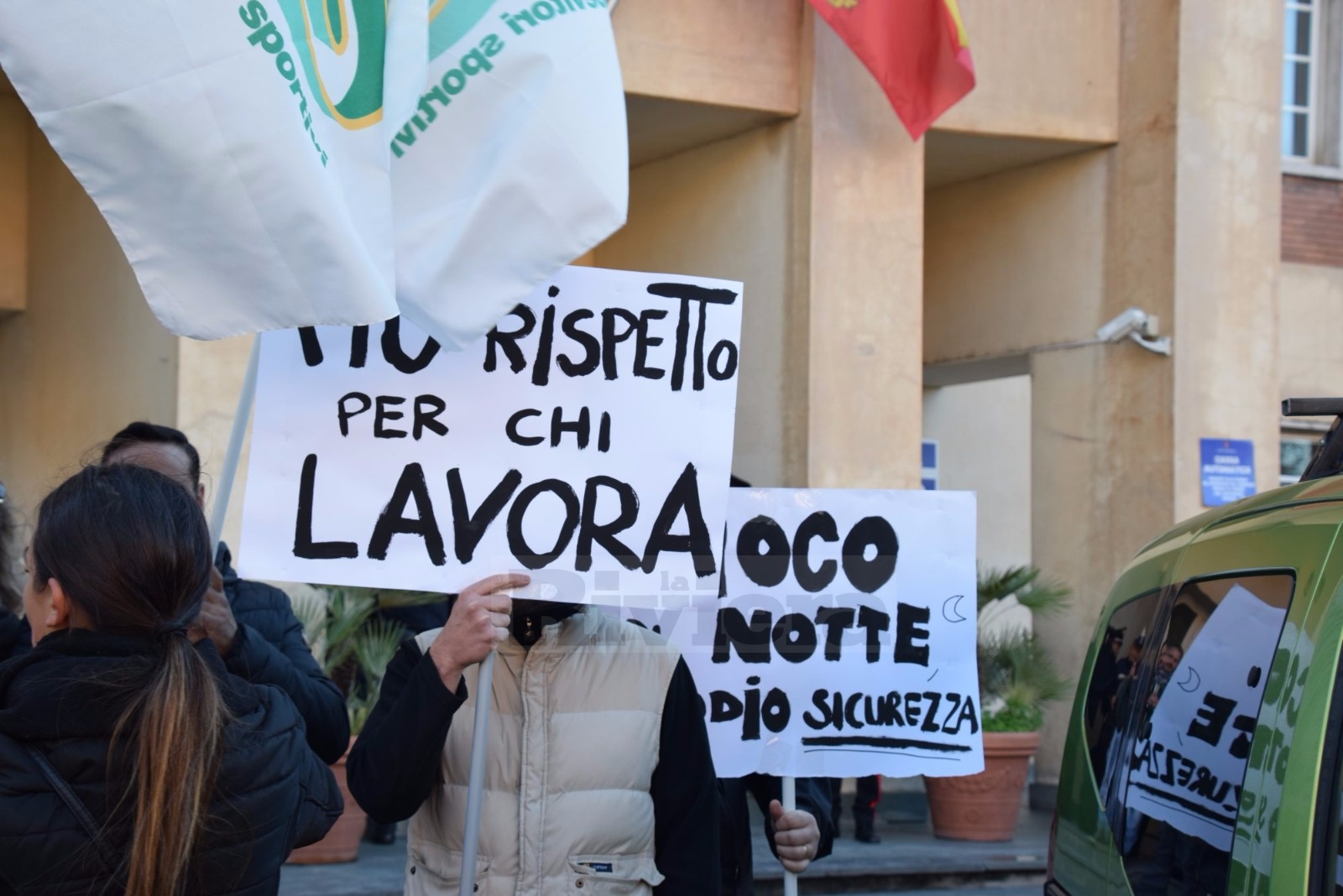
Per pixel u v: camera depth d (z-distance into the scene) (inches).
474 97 100.2
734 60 293.9
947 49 283.9
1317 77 418.9
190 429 253.9
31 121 357.4
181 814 73.0
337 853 258.2
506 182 98.6
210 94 83.5
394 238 96.6
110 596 76.1
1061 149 341.7
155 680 74.9
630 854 101.5
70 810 73.2
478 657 96.7
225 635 110.8
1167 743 105.0
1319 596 89.4
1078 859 118.6
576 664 103.5
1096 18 335.6
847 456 298.4
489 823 100.3
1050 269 351.9
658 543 108.7
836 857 280.8
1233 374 328.5
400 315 99.2
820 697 125.6
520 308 108.2
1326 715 84.2
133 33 82.3
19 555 123.5
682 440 110.4
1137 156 333.4
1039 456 354.0
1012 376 398.6
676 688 105.9
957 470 450.3
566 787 100.4
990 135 327.6
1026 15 328.8
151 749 73.4
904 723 127.0
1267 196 332.8
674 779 104.8
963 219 376.2
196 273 85.0
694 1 290.0
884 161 302.0
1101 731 120.8
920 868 274.5
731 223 316.8
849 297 299.3
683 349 111.1
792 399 300.0
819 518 127.5
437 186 99.3
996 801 301.7
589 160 100.3
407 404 105.7
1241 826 88.9
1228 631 100.6
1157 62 329.7
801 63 299.3
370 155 92.5
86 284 311.9
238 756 78.1
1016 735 299.3
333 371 105.0
